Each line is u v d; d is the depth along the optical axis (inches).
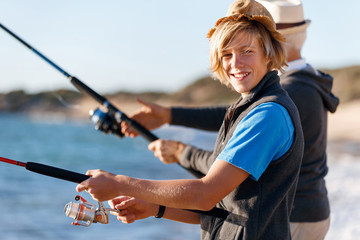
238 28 68.2
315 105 92.4
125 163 764.6
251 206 66.4
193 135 1617.9
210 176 64.6
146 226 308.2
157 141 101.8
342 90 2551.7
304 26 99.6
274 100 66.5
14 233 292.0
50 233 296.8
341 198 284.2
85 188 66.7
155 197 65.1
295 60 98.8
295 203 90.5
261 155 64.4
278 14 98.6
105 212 78.3
